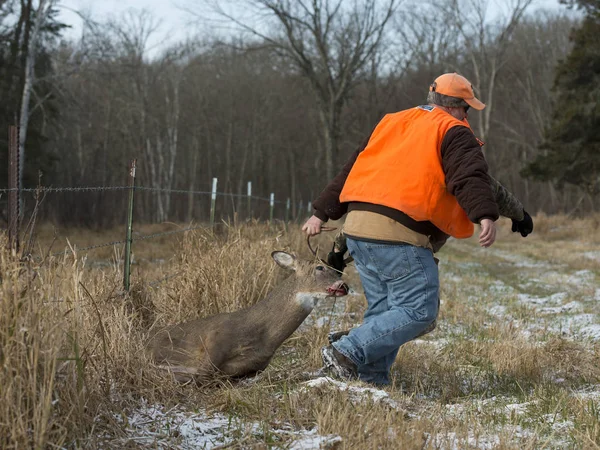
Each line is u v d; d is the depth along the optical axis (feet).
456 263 58.54
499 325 24.94
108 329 14.76
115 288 18.12
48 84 97.55
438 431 12.11
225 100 181.27
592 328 25.03
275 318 15.21
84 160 154.92
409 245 14.71
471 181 14.01
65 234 82.02
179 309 19.69
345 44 124.36
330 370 15.16
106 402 11.87
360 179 15.33
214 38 141.49
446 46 166.91
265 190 197.67
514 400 15.28
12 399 9.59
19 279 10.59
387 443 11.03
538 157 112.47
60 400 10.46
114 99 151.53
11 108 95.14
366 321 15.94
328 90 129.18
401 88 181.57
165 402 13.23
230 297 20.72
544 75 191.52
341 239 16.37
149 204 167.53
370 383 15.44
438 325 25.85
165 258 47.85
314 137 194.18
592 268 55.98
